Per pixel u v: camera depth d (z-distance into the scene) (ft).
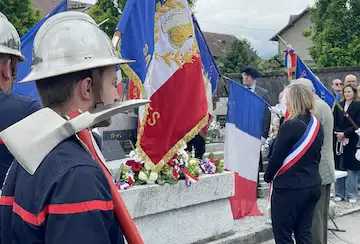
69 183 4.01
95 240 3.93
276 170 12.28
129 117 25.61
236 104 18.99
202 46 18.79
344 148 23.68
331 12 81.30
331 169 14.20
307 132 12.07
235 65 91.20
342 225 20.35
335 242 18.29
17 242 4.32
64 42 4.66
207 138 30.14
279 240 12.48
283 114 19.38
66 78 4.63
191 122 14.61
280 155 12.07
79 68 4.57
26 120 4.40
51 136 4.23
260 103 19.42
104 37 4.93
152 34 13.93
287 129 12.03
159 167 14.28
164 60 14.53
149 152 14.28
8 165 6.66
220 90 36.60
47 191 4.03
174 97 14.43
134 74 13.48
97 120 4.49
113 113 4.58
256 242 16.92
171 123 14.42
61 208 3.94
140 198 13.71
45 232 4.04
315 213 14.06
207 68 19.15
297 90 12.38
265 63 79.97
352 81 24.07
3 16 7.75
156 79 14.38
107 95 4.82
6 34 7.42
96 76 4.73
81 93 4.68
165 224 14.56
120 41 13.32
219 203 16.20
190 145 20.59
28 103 7.11
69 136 4.30
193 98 14.66
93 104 4.78
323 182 14.06
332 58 80.53
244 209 18.88
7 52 7.29
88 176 4.08
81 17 4.93
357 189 24.71
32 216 4.14
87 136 4.63
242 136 18.98
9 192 4.76
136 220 13.87
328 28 81.35
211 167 16.22
